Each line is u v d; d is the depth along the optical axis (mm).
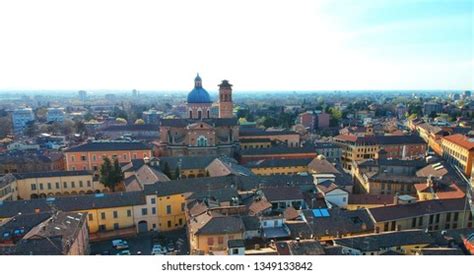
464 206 86562
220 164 122812
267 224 78125
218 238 71875
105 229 90312
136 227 92562
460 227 86562
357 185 121312
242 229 72875
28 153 157250
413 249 67500
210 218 74688
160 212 94688
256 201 88938
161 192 95000
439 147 176625
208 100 188125
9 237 72688
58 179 118812
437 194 95062
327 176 107875
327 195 92938
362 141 171375
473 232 73438
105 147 147250
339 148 171875
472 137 151125
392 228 80812
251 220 77125
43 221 76438
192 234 75750
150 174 111062
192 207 86625
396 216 81438
